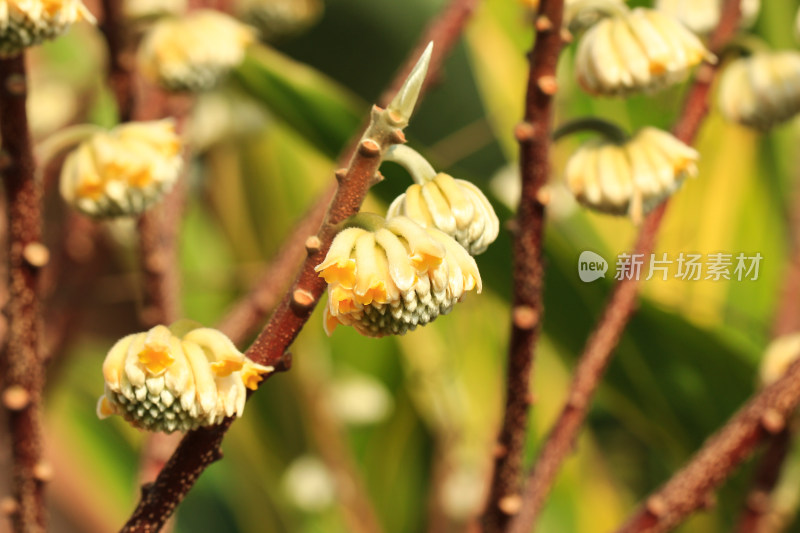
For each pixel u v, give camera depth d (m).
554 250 0.94
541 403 1.10
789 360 0.95
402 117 0.78
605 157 0.89
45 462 0.87
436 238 0.78
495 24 1.12
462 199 0.81
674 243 1.06
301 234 0.96
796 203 1.07
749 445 0.89
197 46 0.97
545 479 0.91
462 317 1.13
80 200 0.90
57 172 1.07
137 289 1.12
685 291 1.04
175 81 0.97
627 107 1.04
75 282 1.08
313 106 0.98
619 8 0.90
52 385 1.11
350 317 0.78
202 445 0.80
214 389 0.78
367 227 0.78
